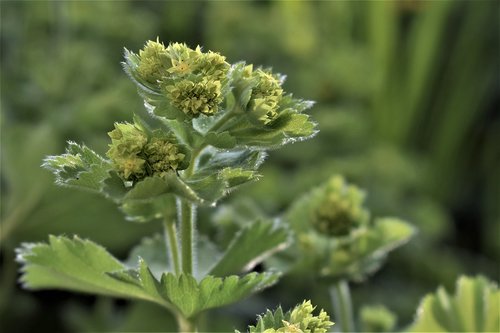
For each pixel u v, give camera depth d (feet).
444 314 1.73
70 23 3.49
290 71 3.92
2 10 3.44
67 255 1.49
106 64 3.34
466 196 4.75
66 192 2.79
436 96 4.89
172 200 1.48
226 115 1.41
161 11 4.28
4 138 2.84
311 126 1.41
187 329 1.47
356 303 3.29
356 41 4.79
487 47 4.96
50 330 3.11
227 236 1.86
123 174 1.37
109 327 2.95
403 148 4.68
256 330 1.32
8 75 3.24
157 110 1.38
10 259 2.93
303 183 3.41
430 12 4.65
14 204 2.79
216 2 4.09
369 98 4.47
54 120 2.96
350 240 1.78
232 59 3.95
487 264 4.25
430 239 3.90
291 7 4.47
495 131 4.87
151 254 1.61
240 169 1.40
